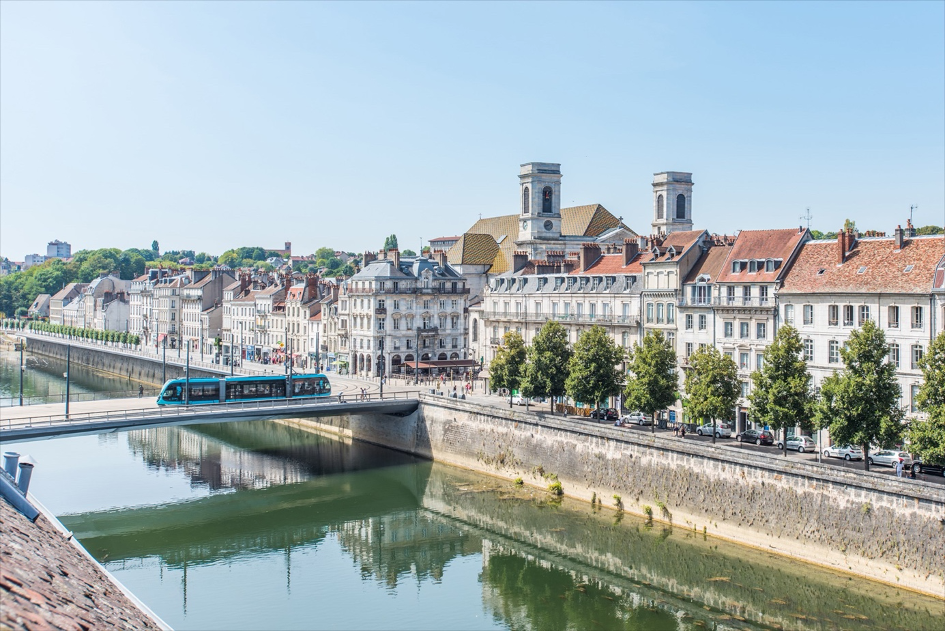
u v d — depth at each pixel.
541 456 94.88
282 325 185.75
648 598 66.19
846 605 60.56
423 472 104.38
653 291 104.00
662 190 162.38
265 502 93.44
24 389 169.38
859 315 80.94
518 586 69.31
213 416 97.44
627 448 84.62
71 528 82.81
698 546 73.62
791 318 87.25
